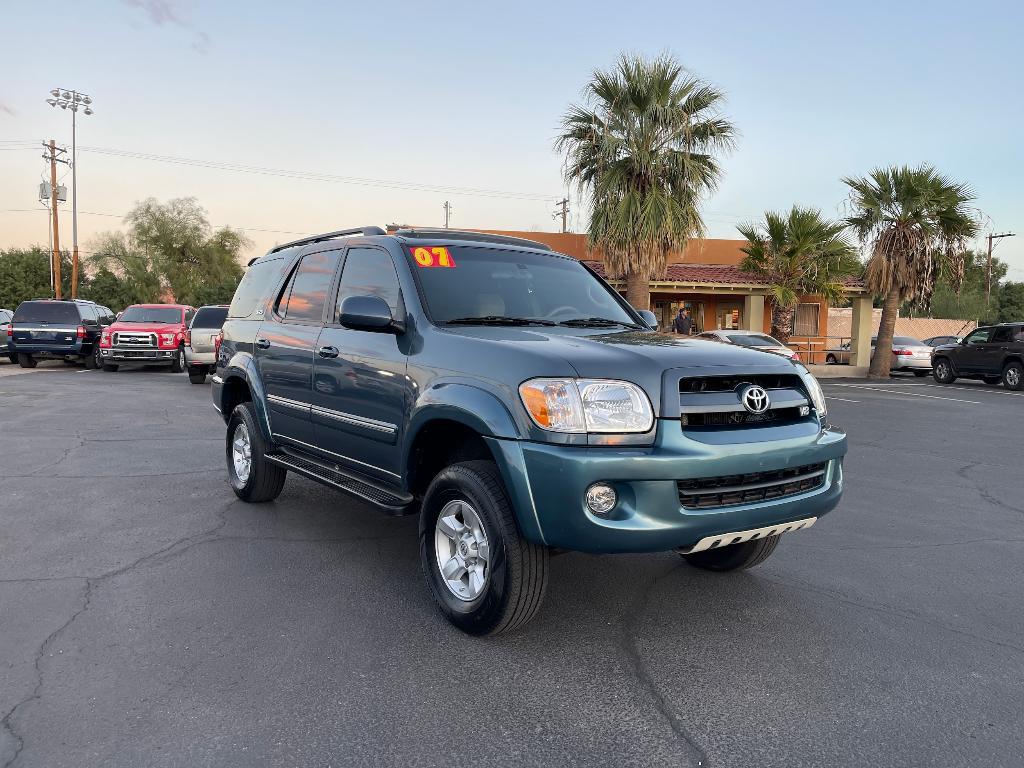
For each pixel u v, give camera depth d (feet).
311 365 15.28
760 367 11.12
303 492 20.15
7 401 39.04
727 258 87.35
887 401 51.75
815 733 8.79
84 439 27.76
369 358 13.33
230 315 20.68
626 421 9.96
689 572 14.42
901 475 24.99
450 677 9.99
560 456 9.71
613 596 13.07
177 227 200.34
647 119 58.49
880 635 11.65
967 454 29.48
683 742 8.56
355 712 9.05
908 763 8.21
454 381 11.27
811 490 11.50
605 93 59.21
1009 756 8.38
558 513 9.77
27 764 7.88
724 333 59.67
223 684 9.66
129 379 53.78
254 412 17.85
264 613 12.00
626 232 58.44
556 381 10.02
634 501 9.85
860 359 83.20
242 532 16.35
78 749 8.18
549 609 12.44
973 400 53.26
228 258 203.21
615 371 10.16
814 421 11.69
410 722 8.86
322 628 11.47
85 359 65.05
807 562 15.25
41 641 10.82
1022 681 10.18
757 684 9.96
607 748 8.42
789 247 70.08
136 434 29.14
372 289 14.17
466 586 11.60
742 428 10.74
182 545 15.38
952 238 71.46
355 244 15.15
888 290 74.02
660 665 10.47
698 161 60.29
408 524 17.20
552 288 14.73
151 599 12.48
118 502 18.78
